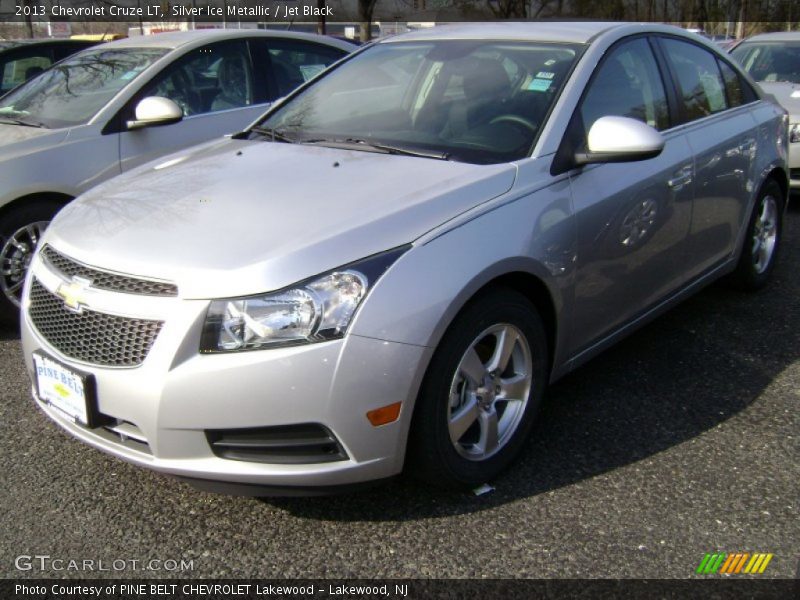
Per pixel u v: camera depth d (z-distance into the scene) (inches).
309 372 91.9
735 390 144.4
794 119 271.1
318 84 159.2
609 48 139.3
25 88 214.1
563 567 97.4
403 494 112.4
